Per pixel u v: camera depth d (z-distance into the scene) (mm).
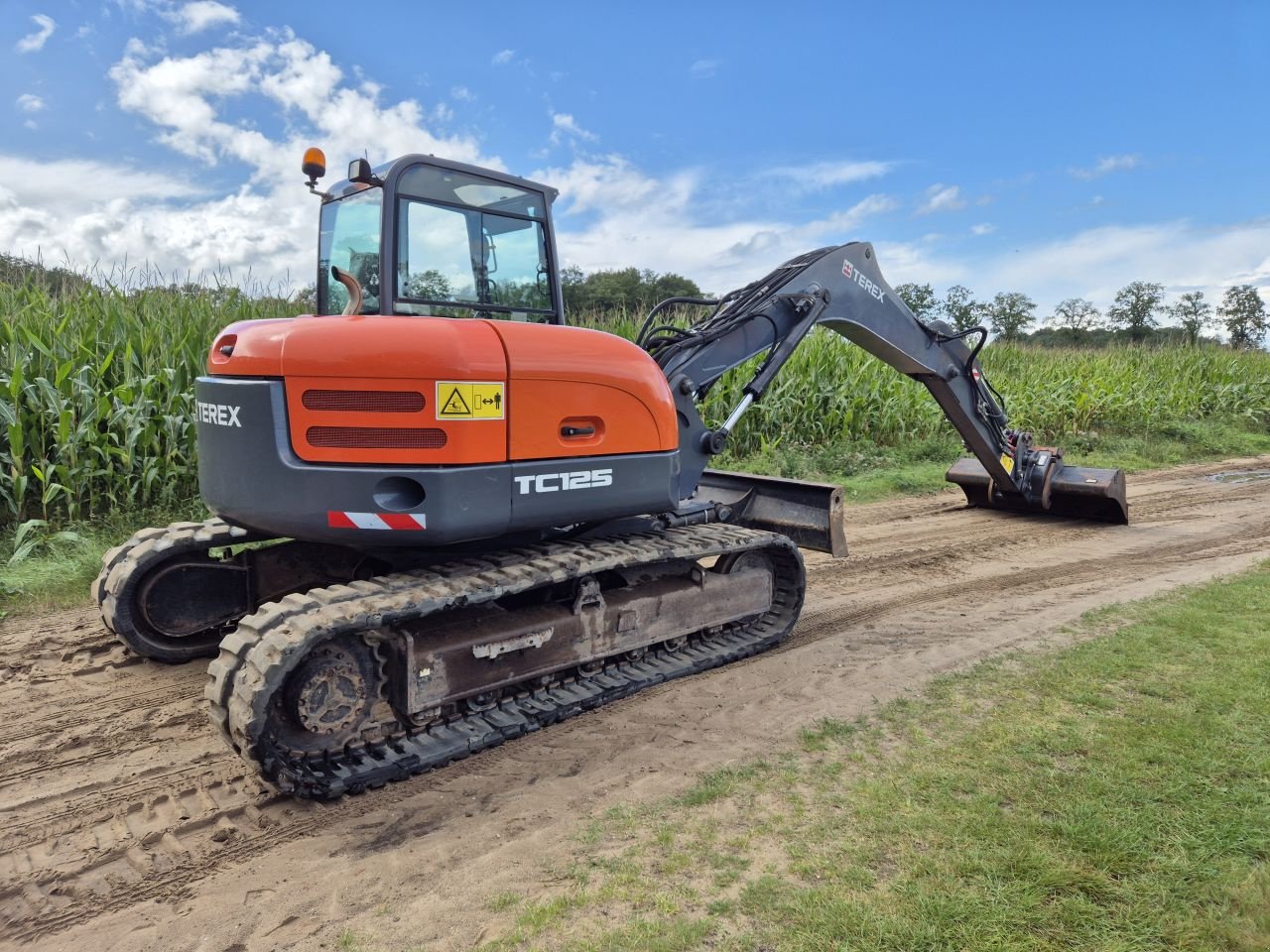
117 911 2904
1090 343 24578
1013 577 7125
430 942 2689
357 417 3674
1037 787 3461
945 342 7914
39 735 4191
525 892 2928
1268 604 5773
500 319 4566
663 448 4539
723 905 2787
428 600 3637
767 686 4770
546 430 3994
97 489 7766
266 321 3969
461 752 3879
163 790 3684
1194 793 3357
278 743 3461
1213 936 2576
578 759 3936
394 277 4117
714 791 3539
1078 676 4625
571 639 4371
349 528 3691
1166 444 15500
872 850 3078
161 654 4973
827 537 5789
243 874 3104
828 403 13156
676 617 4910
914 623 5914
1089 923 2637
